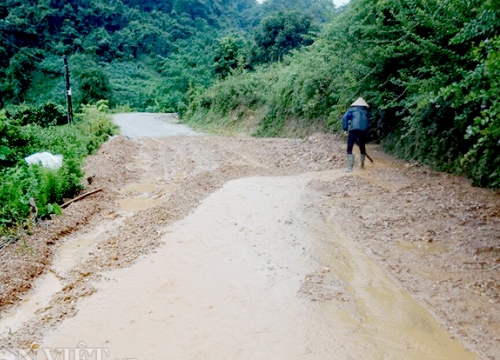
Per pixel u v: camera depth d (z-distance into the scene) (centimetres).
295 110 1638
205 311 431
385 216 651
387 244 564
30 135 1234
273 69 2155
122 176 1072
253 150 1362
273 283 484
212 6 8031
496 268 474
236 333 392
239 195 827
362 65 1048
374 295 450
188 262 546
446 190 729
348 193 779
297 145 1312
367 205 708
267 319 413
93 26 6438
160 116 3403
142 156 1388
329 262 529
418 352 358
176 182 1009
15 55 5006
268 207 745
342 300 441
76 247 636
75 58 5109
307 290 462
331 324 402
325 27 1406
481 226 576
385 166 947
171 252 579
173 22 7144
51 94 4562
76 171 930
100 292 480
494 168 718
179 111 2992
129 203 858
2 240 631
